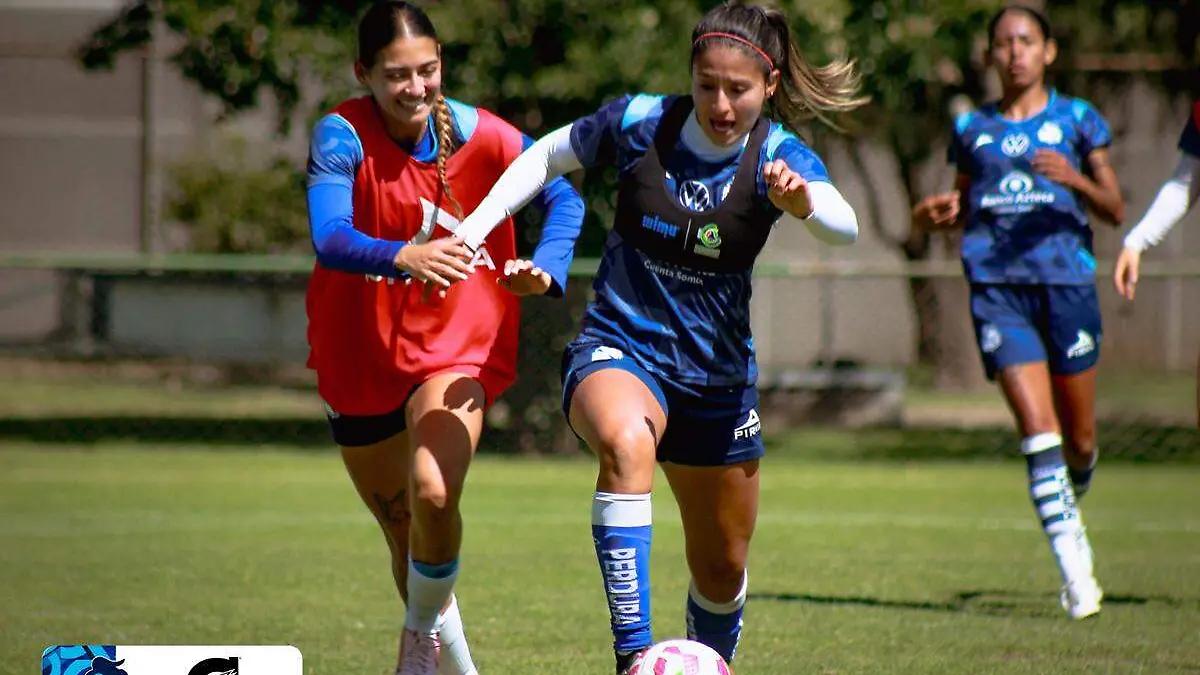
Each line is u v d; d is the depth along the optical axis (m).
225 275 61.78
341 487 35.88
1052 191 20.48
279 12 41.16
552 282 12.80
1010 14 20.84
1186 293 69.94
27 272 70.19
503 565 23.59
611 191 42.47
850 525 29.73
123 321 62.31
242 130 72.00
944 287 62.00
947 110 53.66
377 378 13.46
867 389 51.81
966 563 24.38
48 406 54.59
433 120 13.36
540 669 15.60
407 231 13.43
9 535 27.19
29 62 78.69
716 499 13.03
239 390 61.53
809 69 12.96
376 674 15.30
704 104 11.95
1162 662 15.95
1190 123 19.41
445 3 40.09
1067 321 20.45
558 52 40.97
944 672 15.43
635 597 11.98
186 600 20.03
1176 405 58.91
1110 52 52.06
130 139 78.75
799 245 74.56
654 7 40.56
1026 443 19.73
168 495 34.00
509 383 13.96
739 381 12.72
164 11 41.16
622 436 11.95
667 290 12.51
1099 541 27.73
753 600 20.38
